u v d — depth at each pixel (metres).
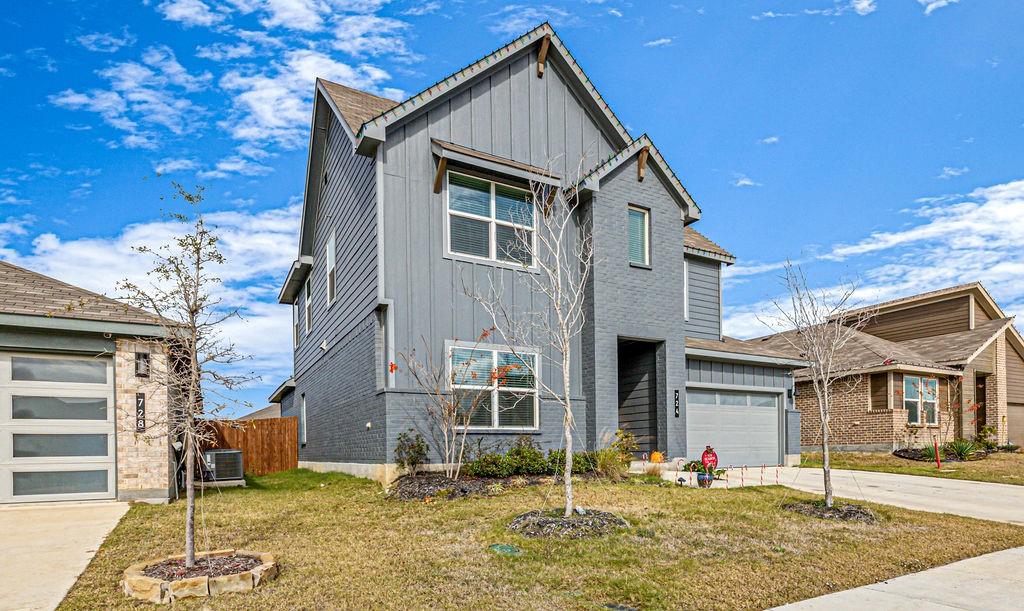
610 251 14.88
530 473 12.29
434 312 12.82
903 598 5.84
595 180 14.57
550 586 5.95
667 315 15.67
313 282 19.67
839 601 5.75
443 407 12.16
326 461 16.47
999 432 25.06
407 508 9.63
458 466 11.83
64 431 10.35
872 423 21.83
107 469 10.56
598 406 14.12
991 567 7.01
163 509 9.81
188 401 6.41
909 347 26.45
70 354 10.50
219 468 13.62
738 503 10.27
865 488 13.56
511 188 14.23
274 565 6.21
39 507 9.90
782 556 7.14
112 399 10.70
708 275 19.27
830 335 10.88
